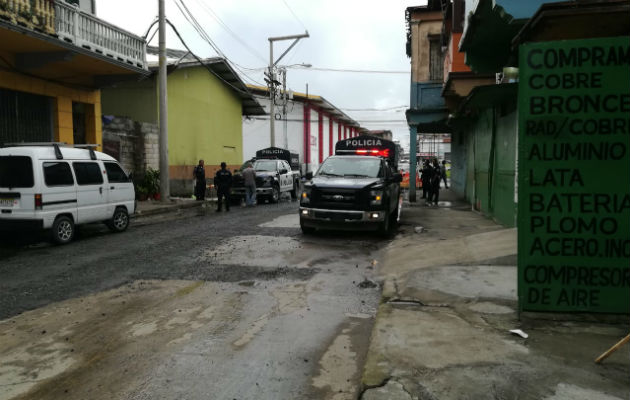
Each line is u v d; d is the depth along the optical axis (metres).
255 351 4.17
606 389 3.12
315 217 10.20
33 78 13.31
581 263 4.31
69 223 9.66
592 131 4.17
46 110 14.16
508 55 10.03
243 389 3.47
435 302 5.24
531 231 4.37
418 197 20.62
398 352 3.78
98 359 4.00
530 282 4.41
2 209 9.05
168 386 3.51
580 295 4.34
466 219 12.48
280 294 5.95
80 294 5.95
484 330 4.27
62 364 3.91
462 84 12.52
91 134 16.11
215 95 25.94
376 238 10.28
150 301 5.65
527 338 4.03
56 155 9.48
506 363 3.53
